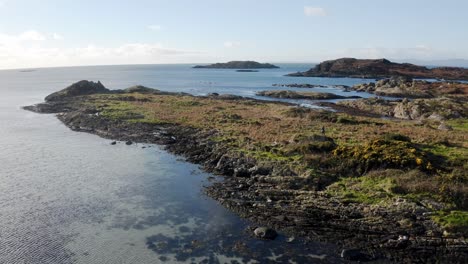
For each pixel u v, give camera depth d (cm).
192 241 2522
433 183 2972
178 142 5262
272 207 2988
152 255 2355
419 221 2592
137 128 6134
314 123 6159
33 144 5312
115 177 3875
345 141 4553
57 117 7644
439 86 13450
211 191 3416
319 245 2425
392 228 2555
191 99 9769
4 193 3416
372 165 3400
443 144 4431
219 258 2300
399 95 12575
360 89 14750
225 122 6347
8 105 9819
